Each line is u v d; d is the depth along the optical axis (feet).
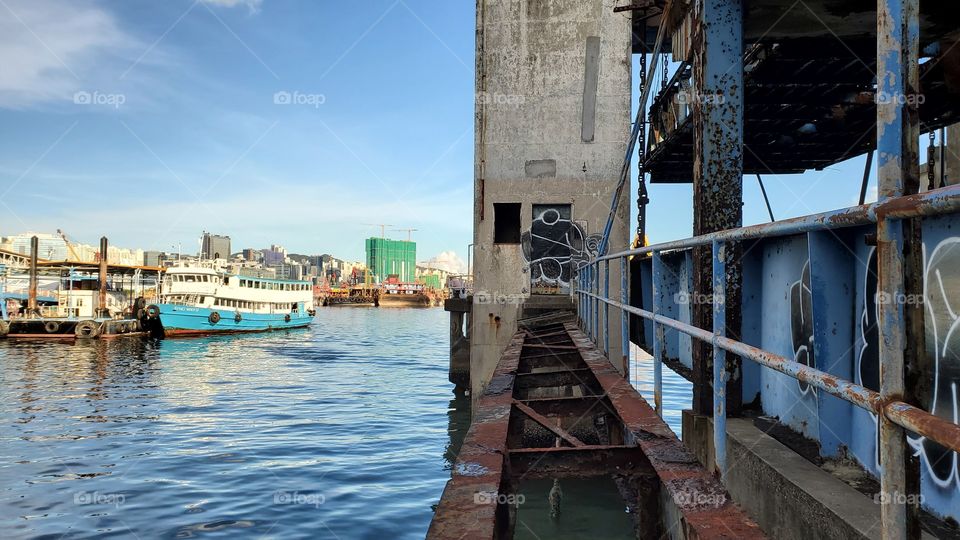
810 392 11.69
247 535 32.48
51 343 149.48
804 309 11.99
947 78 19.98
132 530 33.53
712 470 13.26
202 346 151.84
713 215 14.73
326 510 36.14
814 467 10.05
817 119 25.67
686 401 59.98
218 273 177.78
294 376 100.94
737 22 15.20
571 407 14.79
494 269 49.52
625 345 18.98
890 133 5.13
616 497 30.78
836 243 10.73
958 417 7.57
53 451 51.44
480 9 50.21
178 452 50.80
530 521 27.14
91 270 197.77
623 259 18.24
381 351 147.02
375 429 59.47
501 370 19.65
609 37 49.49
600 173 49.24
